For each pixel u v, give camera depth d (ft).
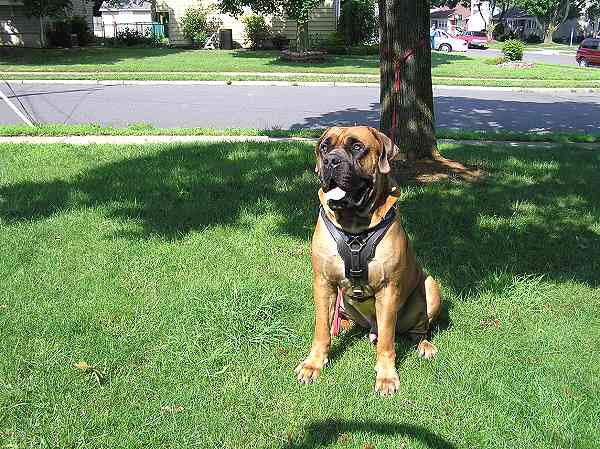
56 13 55.42
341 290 6.85
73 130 20.48
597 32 138.41
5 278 8.86
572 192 13.93
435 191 13.56
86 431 5.65
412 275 6.80
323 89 35.70
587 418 5.94
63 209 12.04
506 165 16.26
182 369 6.69
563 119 27.20
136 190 13.32
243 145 17.88
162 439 5.62
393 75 15.30
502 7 146.00
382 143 6.17
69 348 7.00
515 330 7.79
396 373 6.60
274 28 65.98
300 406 6.11
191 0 66.64
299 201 12.80
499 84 39.01
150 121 24.03
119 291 8.55
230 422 5.86
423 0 14.75
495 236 11.10
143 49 63.82
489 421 5.89
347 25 63.93
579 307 8.45
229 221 11.60
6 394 6.10
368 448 5.49
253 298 7.97
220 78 37.55
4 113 25.67
